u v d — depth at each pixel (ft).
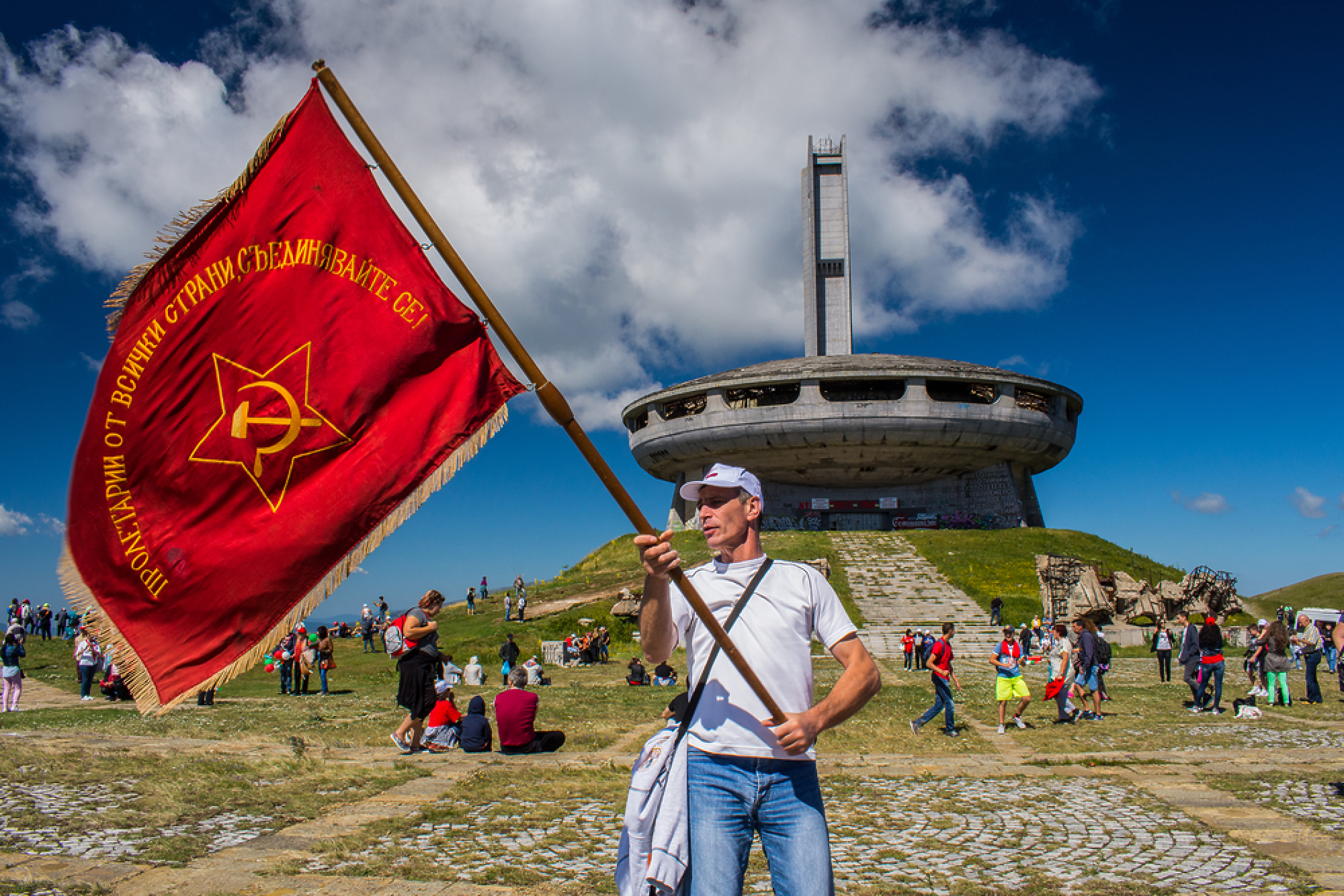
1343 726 47.06
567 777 31.45
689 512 244.42
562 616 125.08
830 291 266.98
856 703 10.14
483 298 11.21
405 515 13.97
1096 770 33.88
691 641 11.00
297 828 24.25
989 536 181.27
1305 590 170.50
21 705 62.95
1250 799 28.35
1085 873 20.31
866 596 141.18
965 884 19.45
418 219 11.31
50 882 19.07
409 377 14.48
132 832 23.65
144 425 14.14
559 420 11.11
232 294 14.43
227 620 13.87
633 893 10.11
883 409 207.72
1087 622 51.80
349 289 14.60
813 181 270.67
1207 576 128.88
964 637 115.85
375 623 125.90
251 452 14.25
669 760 10.42
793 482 238.07
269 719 49.96
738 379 216.54
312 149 14.70
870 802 28.19
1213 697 59.98
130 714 53.98
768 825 10.18
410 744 37.58
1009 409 211.41
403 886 18.93
